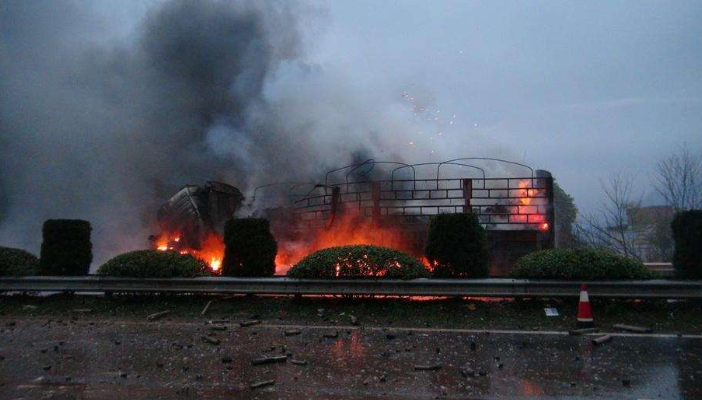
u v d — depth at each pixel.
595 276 9.98
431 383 6.42
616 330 8.83
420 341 8.33
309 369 7.02
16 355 7.83
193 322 9.98
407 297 11.06
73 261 12.65
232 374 6.84
